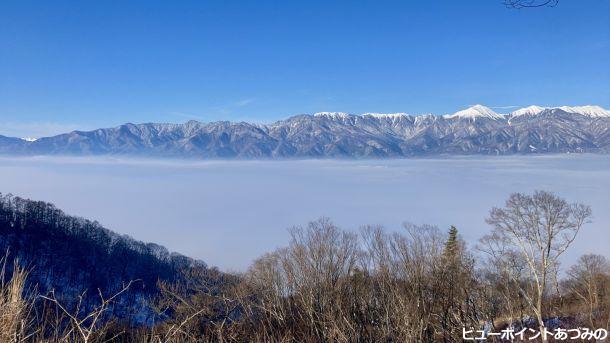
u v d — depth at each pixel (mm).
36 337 4508
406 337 15312
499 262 23391
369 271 19938
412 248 20062
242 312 15438
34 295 4730
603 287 28422
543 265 20641
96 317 5023
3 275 4535
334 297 18047
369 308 18250
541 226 20938
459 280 19656
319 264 19547
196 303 13523
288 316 16812
